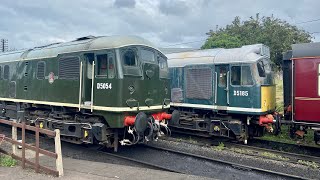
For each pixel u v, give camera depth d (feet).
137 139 30.09
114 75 28.94
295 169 27.73
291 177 25.04
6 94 44.98
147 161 30.58
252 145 37.99
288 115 36.47
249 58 36.35
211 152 33.63
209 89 39.81
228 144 37.81
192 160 30.50
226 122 38.04
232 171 27.17
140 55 31.19
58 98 34.68
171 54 46.44
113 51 29.22
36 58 38.42
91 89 31.37
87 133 31.40
